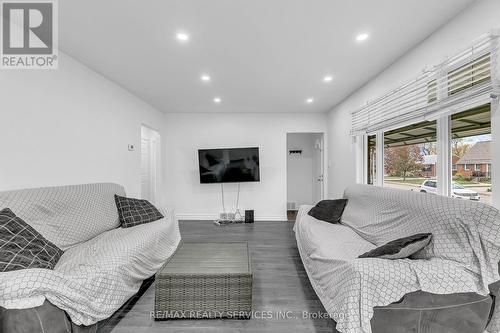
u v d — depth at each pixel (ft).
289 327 5.61
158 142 16.12
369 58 8.31
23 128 6.47
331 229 8.82
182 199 17.11
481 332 4.55
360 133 11.18
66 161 7.93
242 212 16.94
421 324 4.50
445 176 6.64
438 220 5.39
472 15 5.42
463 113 6.08
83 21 6.21
